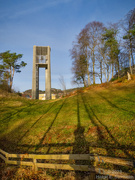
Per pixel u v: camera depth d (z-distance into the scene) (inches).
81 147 270.7
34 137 371.6
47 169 223.3
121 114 381.4
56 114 531.5
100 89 883.4
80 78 1318.9
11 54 1354.6
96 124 357.1
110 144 255.4
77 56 1197.7
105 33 1019.3
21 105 817.5
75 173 198.5
